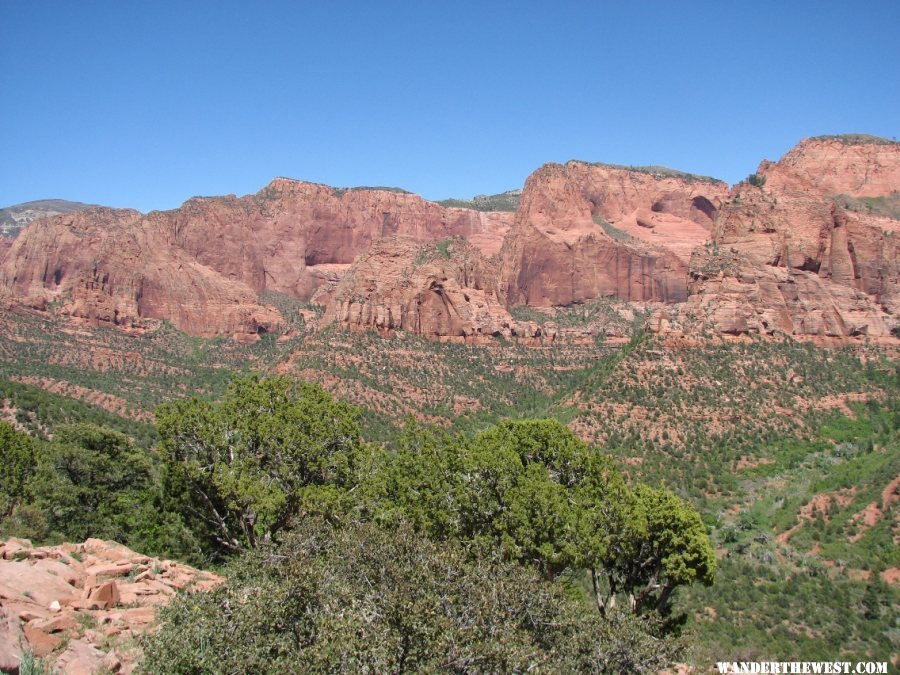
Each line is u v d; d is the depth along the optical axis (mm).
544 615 24062
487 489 35344
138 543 44844
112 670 18094
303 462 40875
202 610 19094
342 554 23734
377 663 17141
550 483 36031
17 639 17953
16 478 45812
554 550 33625
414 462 38500
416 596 20797
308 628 18906
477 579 23516
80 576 24812
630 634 25203
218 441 41656
